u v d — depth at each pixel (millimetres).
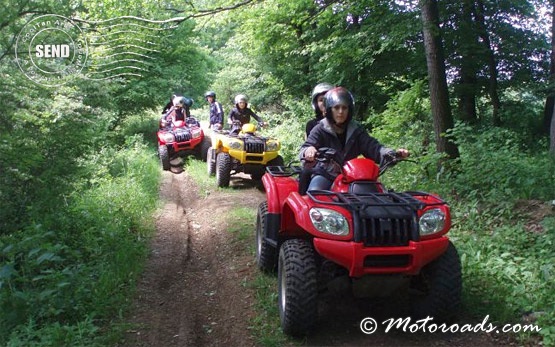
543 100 15953
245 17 15703
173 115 15609
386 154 4652
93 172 9469
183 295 5531
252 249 6789
